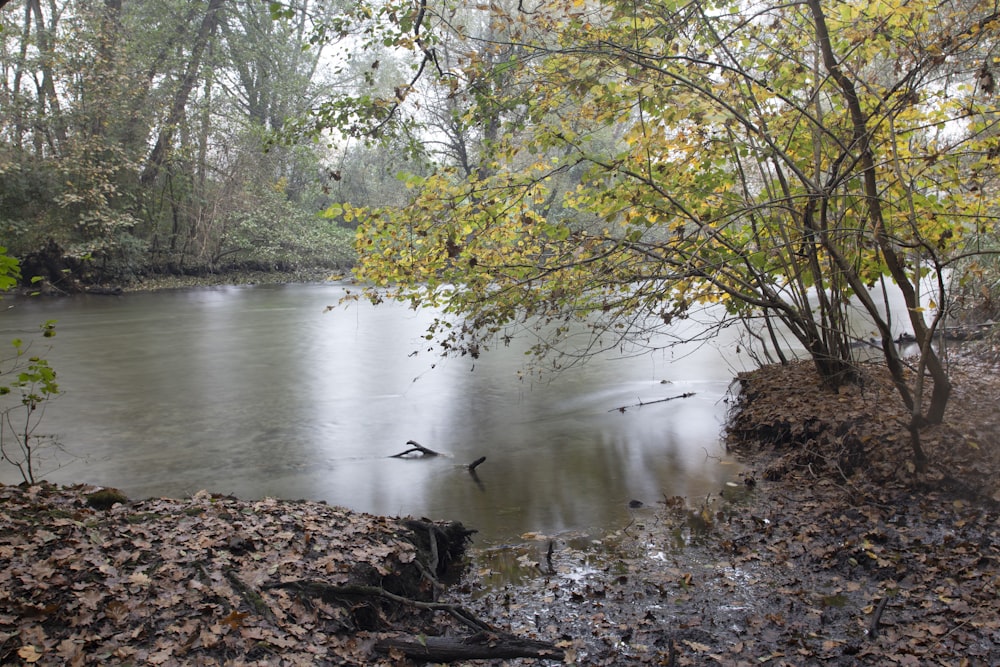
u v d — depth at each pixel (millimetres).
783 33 8742
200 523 6383
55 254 31125
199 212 36281
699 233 8453
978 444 8094
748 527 7629
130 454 10453
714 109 7316
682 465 9930
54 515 6215
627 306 8289
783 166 10273
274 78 37250
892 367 8477
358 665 4934
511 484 9227
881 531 7141
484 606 6082
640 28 7969
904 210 8617
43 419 12258
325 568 5820
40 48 30281
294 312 27125
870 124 8656
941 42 7164
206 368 16844
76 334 21219
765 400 11414
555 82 8125
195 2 33125
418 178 8289
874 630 5504
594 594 6258
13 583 5039
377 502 8555
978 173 8039
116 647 4605
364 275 8625
